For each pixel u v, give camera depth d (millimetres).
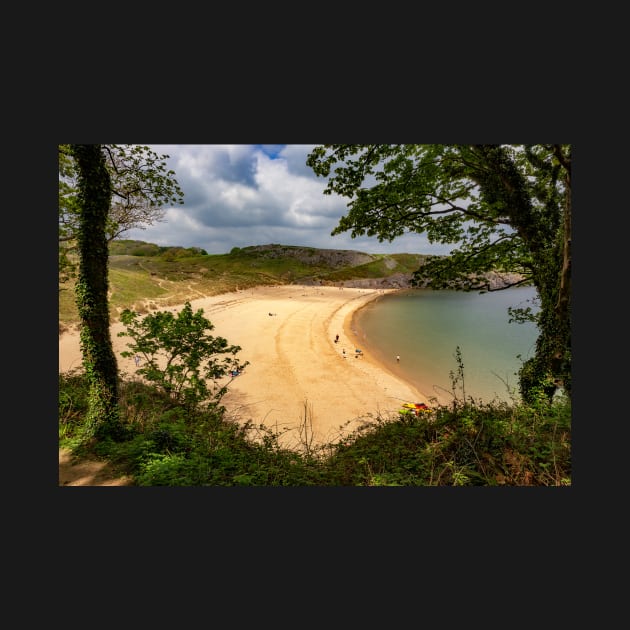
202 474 5574
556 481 4652
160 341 10672
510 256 10172
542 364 9000
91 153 7012
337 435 13312
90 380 7449
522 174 8805
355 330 38250
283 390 17750
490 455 5367
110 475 5805
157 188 11898
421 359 28281
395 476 5250
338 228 9164
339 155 7695
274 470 5953
